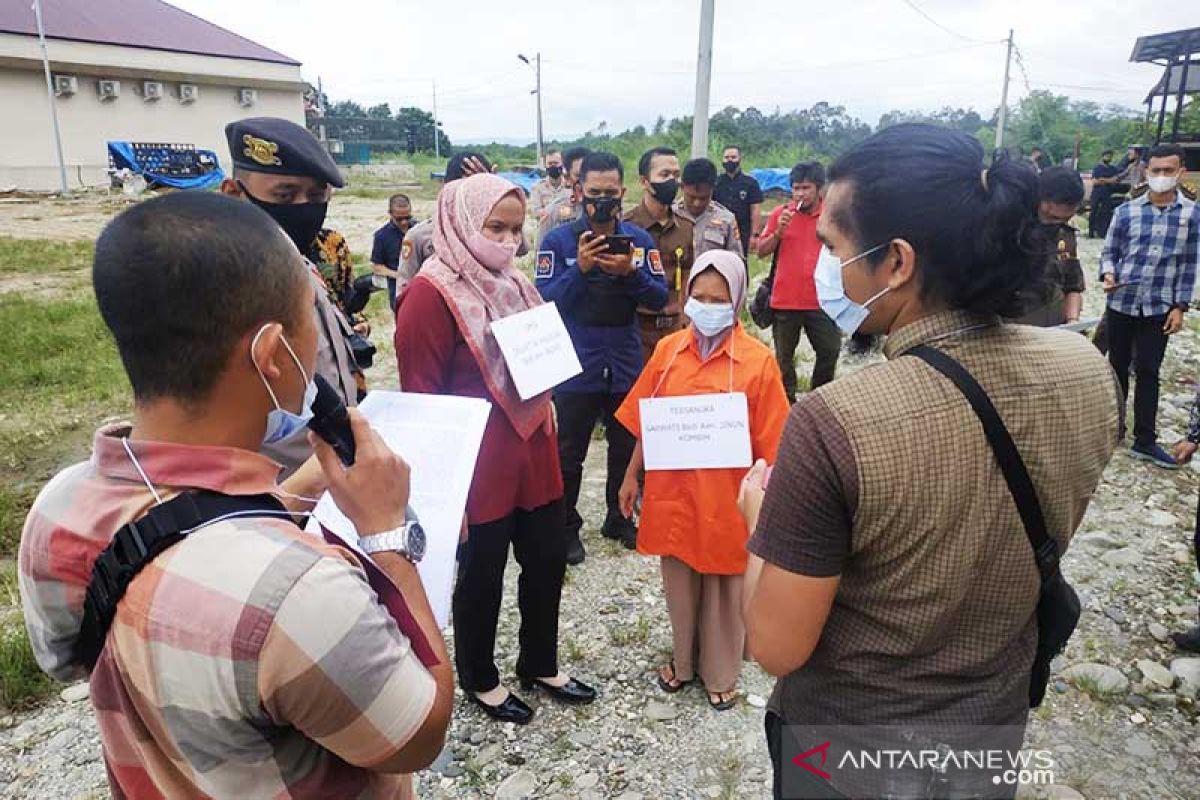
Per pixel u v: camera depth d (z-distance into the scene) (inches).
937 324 44.3
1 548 155.3
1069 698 112.1
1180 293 184.5
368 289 117.6
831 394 43.5
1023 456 42.6
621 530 159.2
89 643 37.8
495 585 102.0
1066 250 182.7
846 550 44.1
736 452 101.4
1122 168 647.1
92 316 347.9
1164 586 139.4
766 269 448.5
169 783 37.6
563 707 111.0
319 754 39.3
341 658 34.7
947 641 45.5
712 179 186.9
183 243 35.0
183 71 1289.4
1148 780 97.1
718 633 107.9
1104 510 168.7
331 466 42.4
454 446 63.6
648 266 148.9
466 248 96.0
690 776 98.6
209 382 36.9
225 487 37.1
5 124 1131.3
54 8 1233.4
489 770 99.2
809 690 48.9
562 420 146.4
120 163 1190.3
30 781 97.4
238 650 33.3
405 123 2682.1
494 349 95.0
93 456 39.1
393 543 42.4
